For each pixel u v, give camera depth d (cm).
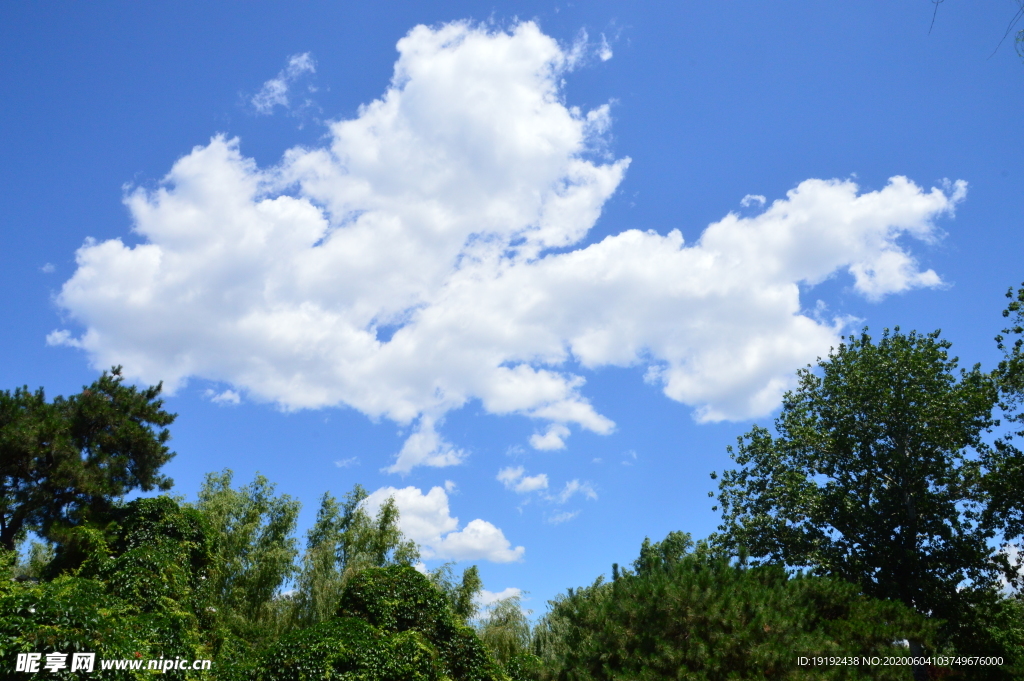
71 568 2334
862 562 3006
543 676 1720
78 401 2783
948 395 3136
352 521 3528
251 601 2752
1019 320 2856
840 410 3391
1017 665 2475
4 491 2552
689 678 1462
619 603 1734
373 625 2227
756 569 1909
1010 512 2895
